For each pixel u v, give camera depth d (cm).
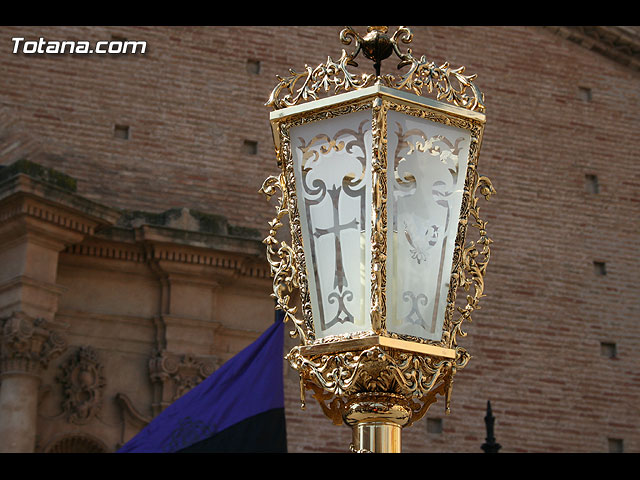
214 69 1360
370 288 243
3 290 1103
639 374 1418
